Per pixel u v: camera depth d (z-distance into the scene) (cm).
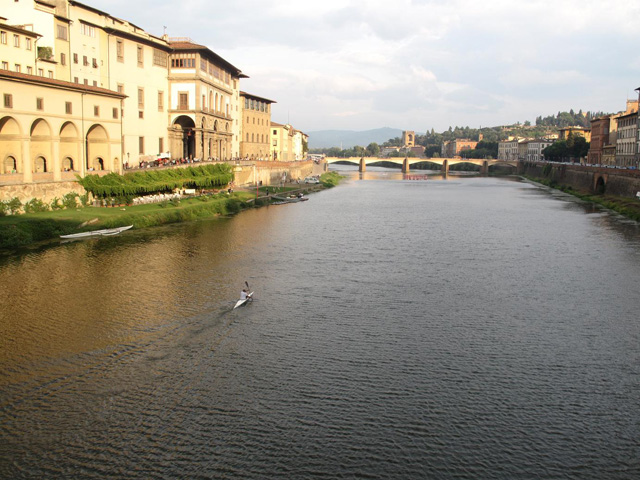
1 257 6044
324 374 3544
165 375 3497
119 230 7669
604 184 14038
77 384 3362
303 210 11350
